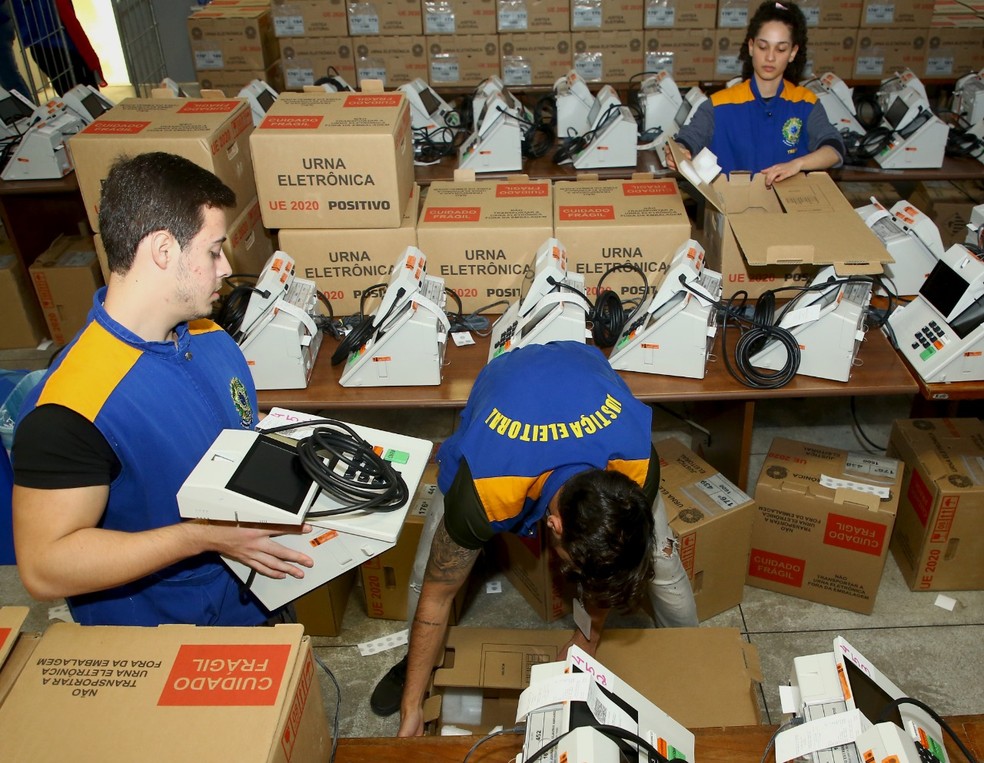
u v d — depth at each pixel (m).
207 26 4.57
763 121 2.71
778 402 3.12
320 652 2.22
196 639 1.01
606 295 2.25
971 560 2.25
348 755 1.12
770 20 2.57
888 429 2.96
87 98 3.65
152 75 5.86
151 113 2.39
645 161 3.54
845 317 2.01
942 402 2.65
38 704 0.94
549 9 4.37
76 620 1.37
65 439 1.09
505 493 1.34
